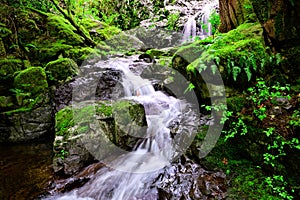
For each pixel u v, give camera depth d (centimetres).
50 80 552
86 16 999
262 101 319
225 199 270
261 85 336
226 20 532
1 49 591
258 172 295
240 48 356
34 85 525
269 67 344
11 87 534
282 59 343
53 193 330
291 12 329
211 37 501
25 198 320
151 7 1160
